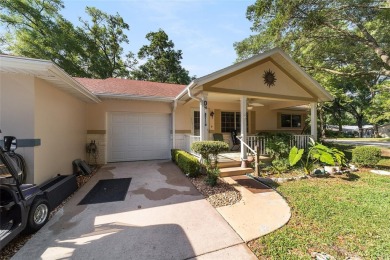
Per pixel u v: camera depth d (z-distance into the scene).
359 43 9.68
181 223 3.27
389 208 3.80
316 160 7.16
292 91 7.82
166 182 5.58
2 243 2.34
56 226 3.16
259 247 2.63
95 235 2.90
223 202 4.16
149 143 9.20
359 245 2.67
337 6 7.87
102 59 21.30
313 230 3.04
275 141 7.52
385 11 7.28
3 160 2.66
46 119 4.59
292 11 7.22
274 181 5.61
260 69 7.14
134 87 9.97
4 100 3.93
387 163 8.04
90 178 6.06
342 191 4.79
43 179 4.42
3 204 2.60
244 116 6.93
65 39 15.59
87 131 8.14
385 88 12.52
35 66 3.58
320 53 10.48
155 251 2.53
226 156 7.66
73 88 5.29
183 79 27.66
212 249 2.58
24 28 13.93
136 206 3.96
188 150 8.55
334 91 14.55
